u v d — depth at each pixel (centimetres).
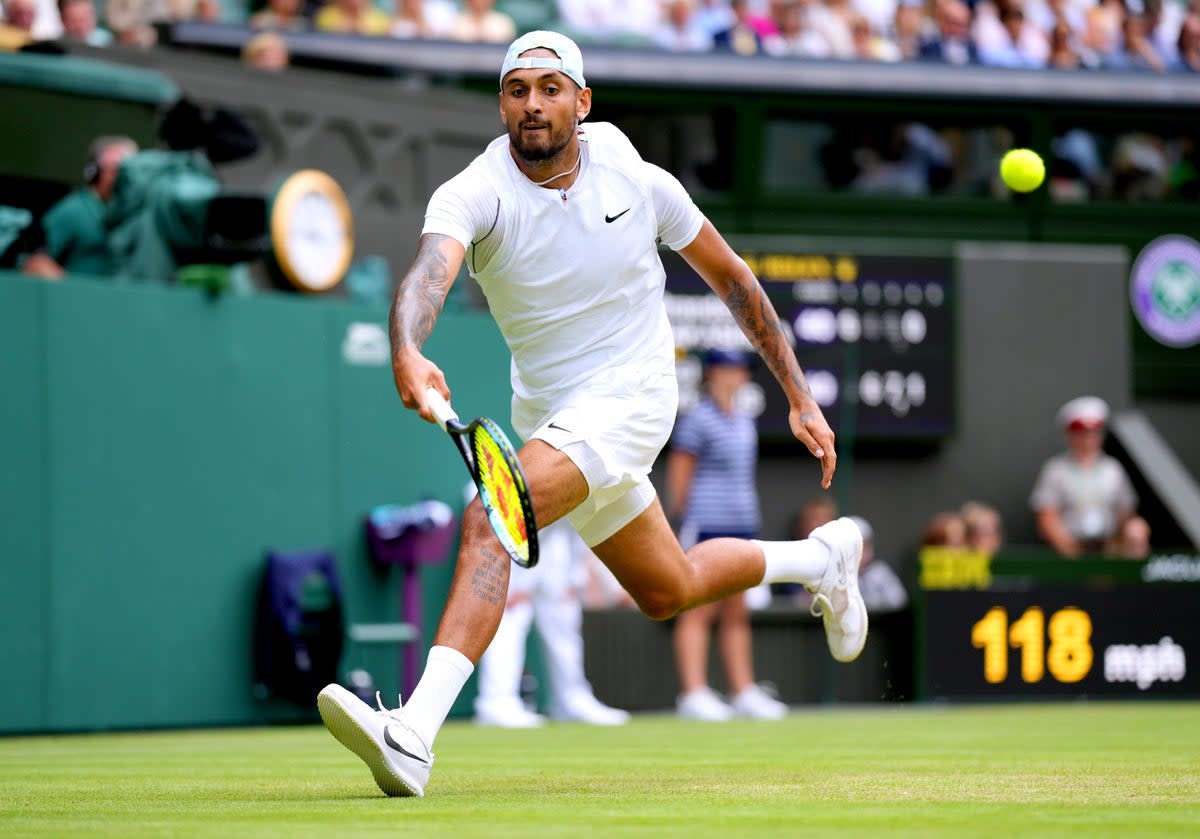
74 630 1673
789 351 1010
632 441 913
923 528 2742
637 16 2903
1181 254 3005
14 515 1633
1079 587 2423
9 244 1722
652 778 1020
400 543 1905
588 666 2333
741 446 2191
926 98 2864
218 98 2102
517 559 796
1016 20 3094
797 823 720
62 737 1647
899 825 709
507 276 913
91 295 1694
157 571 1739
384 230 2241
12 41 1903
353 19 2588
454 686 855
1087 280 2859
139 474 1727
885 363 2689
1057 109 2928
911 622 2439
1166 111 2980
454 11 2773
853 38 3012
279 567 1817
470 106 2356
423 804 826
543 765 1171
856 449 2708
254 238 1820
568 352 920
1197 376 3005
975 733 1631
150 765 1201
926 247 2841
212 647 1783
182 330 1766
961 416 2756
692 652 2120
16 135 1819
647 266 928
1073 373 2842
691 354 2588
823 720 1972
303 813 780
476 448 815
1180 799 848
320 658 1847
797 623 2453
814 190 2869
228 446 1800
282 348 1853
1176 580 2453
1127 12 3195
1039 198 2928
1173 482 2695
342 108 2212
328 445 1886
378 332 1945
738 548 1020
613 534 937
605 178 912
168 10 2433
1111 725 1788
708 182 2820
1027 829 694
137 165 1811
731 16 2916
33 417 1650
